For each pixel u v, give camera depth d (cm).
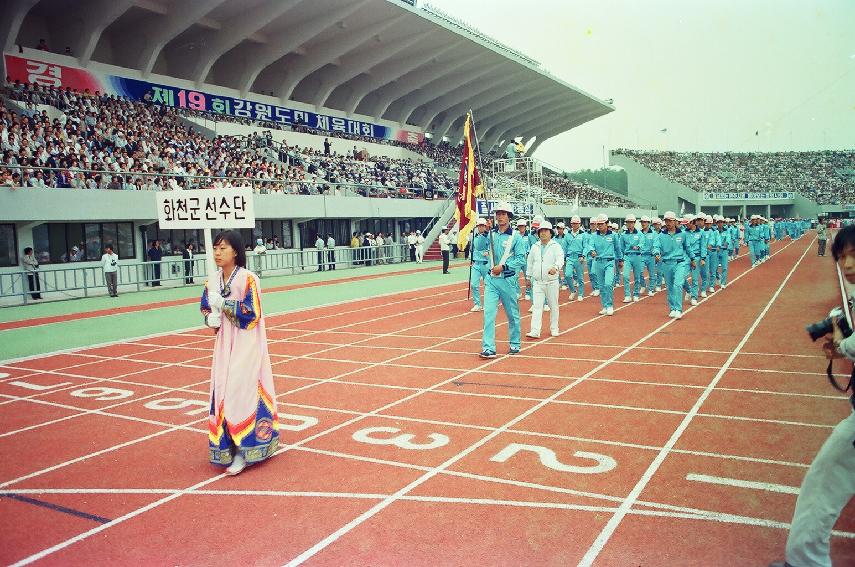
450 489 472
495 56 4488
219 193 536
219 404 515
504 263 927
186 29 3247
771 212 8219
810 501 326
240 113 3669
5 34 2580
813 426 589
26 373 938
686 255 1294
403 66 4231
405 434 606
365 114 4756
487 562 366
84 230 2222
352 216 3164
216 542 401
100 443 610
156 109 3036
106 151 2345
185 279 2511
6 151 1961
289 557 379
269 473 517
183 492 484
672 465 505
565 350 995
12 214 1911
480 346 1054
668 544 381
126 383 862
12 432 652
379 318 1434
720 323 1212
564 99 6112
